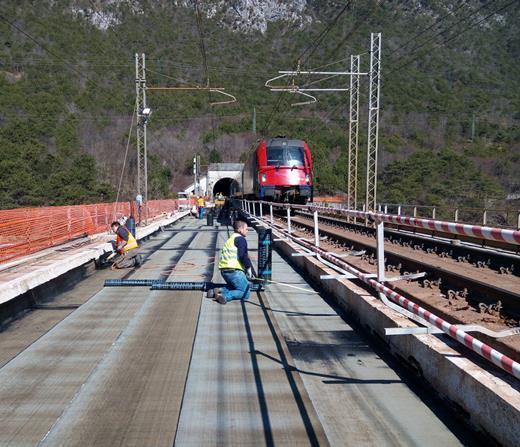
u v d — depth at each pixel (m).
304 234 20.11
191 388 5.49
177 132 88.06
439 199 43.53
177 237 24.06
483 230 4.42
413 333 5.51
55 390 5.46
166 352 6.68
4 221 13.13
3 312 8.33
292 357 6.44
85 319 8.38
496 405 4.08
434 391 5.23
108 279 12.21
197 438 4.43
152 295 10.12
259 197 28.50
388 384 5.55
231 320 8.21
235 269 9.15
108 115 69.94
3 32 80.38
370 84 26.19
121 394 5.35
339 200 56.34
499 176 54.78
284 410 4.95
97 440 4.41
